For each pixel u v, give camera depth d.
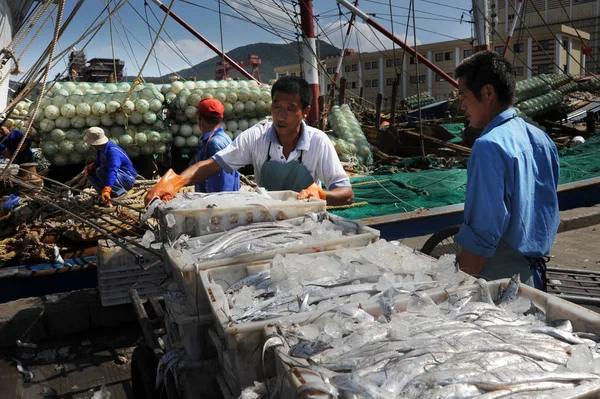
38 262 5.40
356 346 1.51
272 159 3.64
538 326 1.60
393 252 2.23
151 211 2.90
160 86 10.82
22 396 3.59
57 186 7.04
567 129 15.73
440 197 7.90
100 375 3.87
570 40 53.09
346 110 13.55
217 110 4.66
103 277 4.15
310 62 14.59
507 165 2.33
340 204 3.55
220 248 2.47
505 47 18.20
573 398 1.19
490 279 2.57
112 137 9.56
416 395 1.27
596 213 7.54
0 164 6.91
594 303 3.22
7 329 4.28
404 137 13.80
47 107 9.23
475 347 1.44
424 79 57.91
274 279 2.07
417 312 1.76
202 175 3.53
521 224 2.42
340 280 2.02
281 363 1.45
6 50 4.36
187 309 2.25
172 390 2.37
